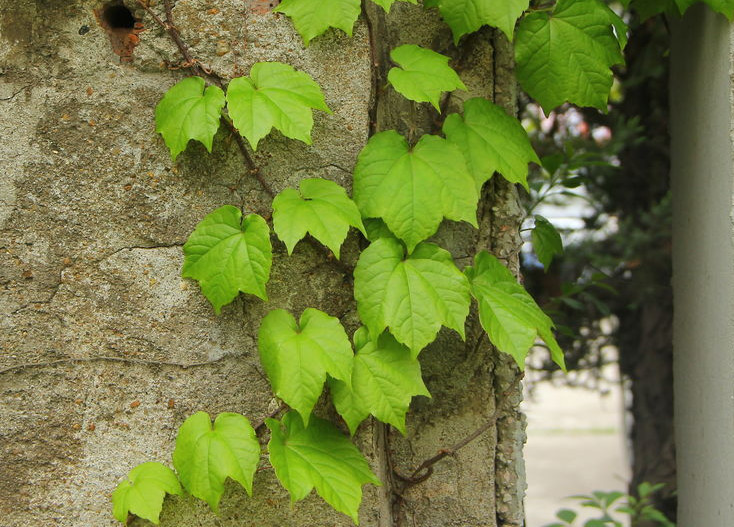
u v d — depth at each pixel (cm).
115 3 111
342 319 111
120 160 110
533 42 113
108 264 110
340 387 107
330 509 111
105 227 110
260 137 104
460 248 116
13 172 110
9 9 111
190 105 107
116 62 111
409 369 108
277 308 110
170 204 110
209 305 110
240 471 104
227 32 110
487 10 111
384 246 108
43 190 110
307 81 108
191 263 108
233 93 106
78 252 110
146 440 110
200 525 111
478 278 111
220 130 110
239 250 107
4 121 110
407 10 116
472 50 116
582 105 114
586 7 113
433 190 108
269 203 110
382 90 114
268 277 106
